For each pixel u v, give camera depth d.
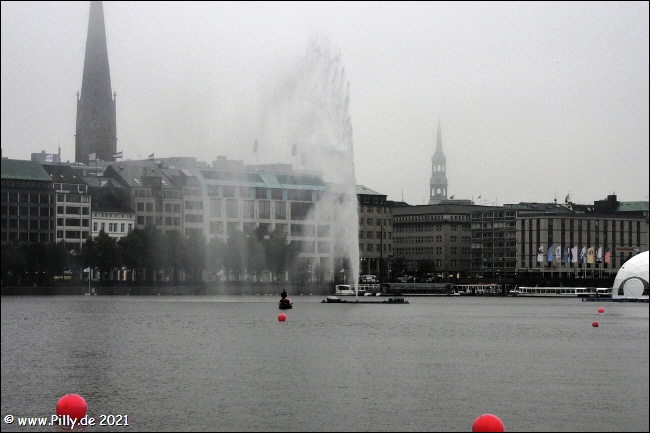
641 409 96.75
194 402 99.31
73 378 114.50
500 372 119.19
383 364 125.75
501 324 198.50
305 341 154.50
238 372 118.19
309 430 88.12
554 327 190.50
